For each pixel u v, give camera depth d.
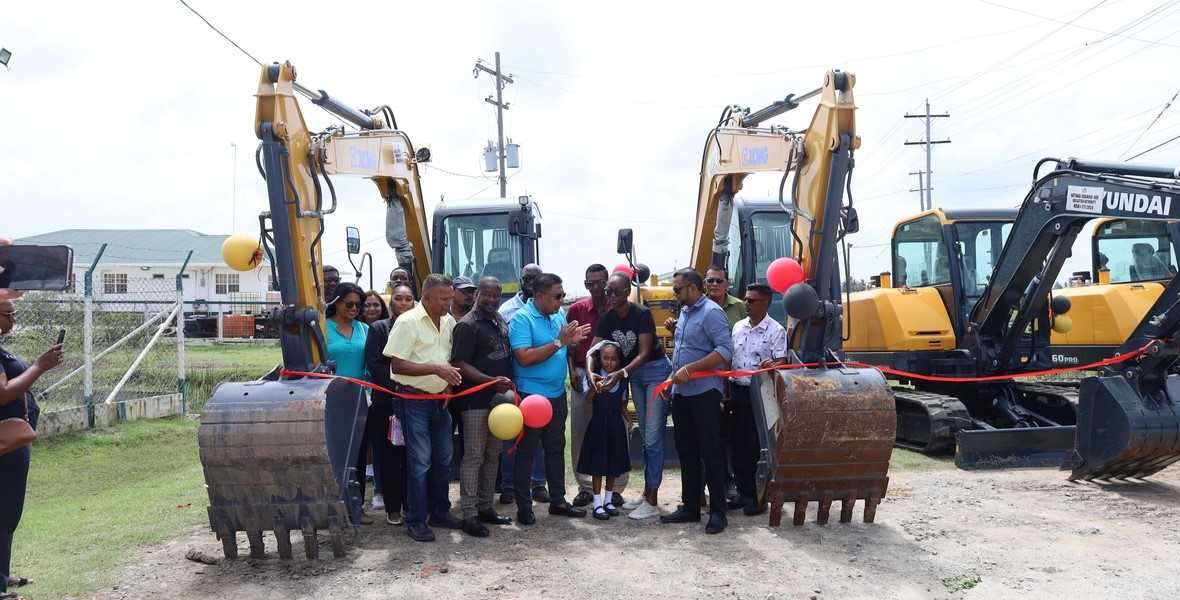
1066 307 9.18
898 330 9.63
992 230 9.84
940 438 8.48
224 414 4.89
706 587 4.59
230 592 4.63
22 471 4.42
